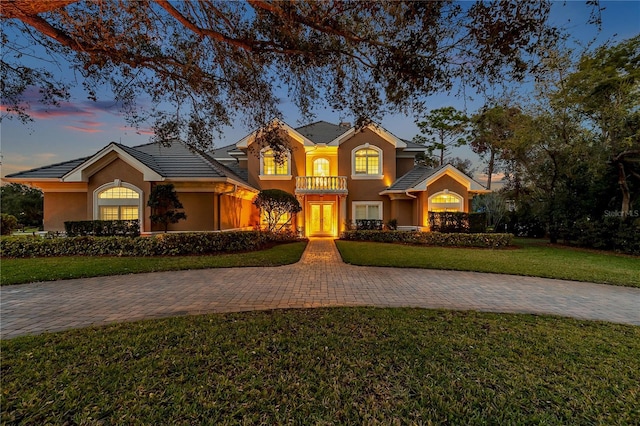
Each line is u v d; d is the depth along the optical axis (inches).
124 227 543.5
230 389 129.6
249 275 375.6
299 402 121.9
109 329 195.8
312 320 215.9
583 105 613.9
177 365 149.8
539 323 215.8
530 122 680.4
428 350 169.3
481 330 200.4
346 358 158.7
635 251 577.0
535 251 610.2
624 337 191.8
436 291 311.3
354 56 215.5
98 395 124.5
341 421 111.7
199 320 213.3
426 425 110.7
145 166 589.6
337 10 174.4
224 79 273.7
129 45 215.0
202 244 520.7
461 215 695.7
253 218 922.1
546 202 772.6
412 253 551.8
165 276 367.2
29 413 113.6
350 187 889.5
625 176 666.2
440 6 161.8
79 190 629.9
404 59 188.1
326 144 871.7
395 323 210.7
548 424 111.7
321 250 599.2
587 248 676.1
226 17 208.5
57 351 164.2
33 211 1334.9
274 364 151.9
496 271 404.8
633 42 537.3
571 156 662.5
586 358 162.9
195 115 292.4
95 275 363.9
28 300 269.1
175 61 247.4
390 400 124.3
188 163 651.5
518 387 134.7
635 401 126.0
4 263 425.4
